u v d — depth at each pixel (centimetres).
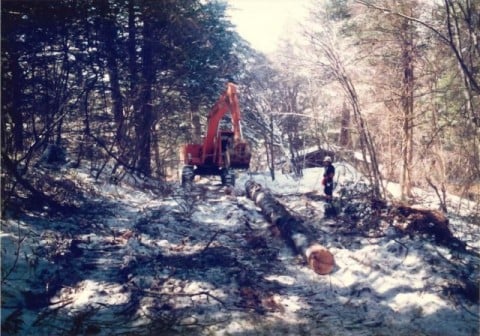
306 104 2062
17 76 1164
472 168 1269
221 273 745
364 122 1327
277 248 895
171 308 624
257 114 2241
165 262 774
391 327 585
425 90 1347
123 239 884
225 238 950
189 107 2147
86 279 693
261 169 2584
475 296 645
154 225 991
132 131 1697
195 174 1669
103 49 1628
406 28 1265
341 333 568
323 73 1441
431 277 694
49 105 1337
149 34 1750
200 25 1894
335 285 721
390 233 882
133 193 1384
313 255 770
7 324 552
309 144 2300
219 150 1585
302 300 671
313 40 1390
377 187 1243
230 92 1399
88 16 1461
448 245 821
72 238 851
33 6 1198
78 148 1622
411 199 1321
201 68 1920
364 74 1426
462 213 1230
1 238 749
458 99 1217
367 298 672
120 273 721
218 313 616
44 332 552
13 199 948
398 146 1435
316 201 1348
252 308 636
